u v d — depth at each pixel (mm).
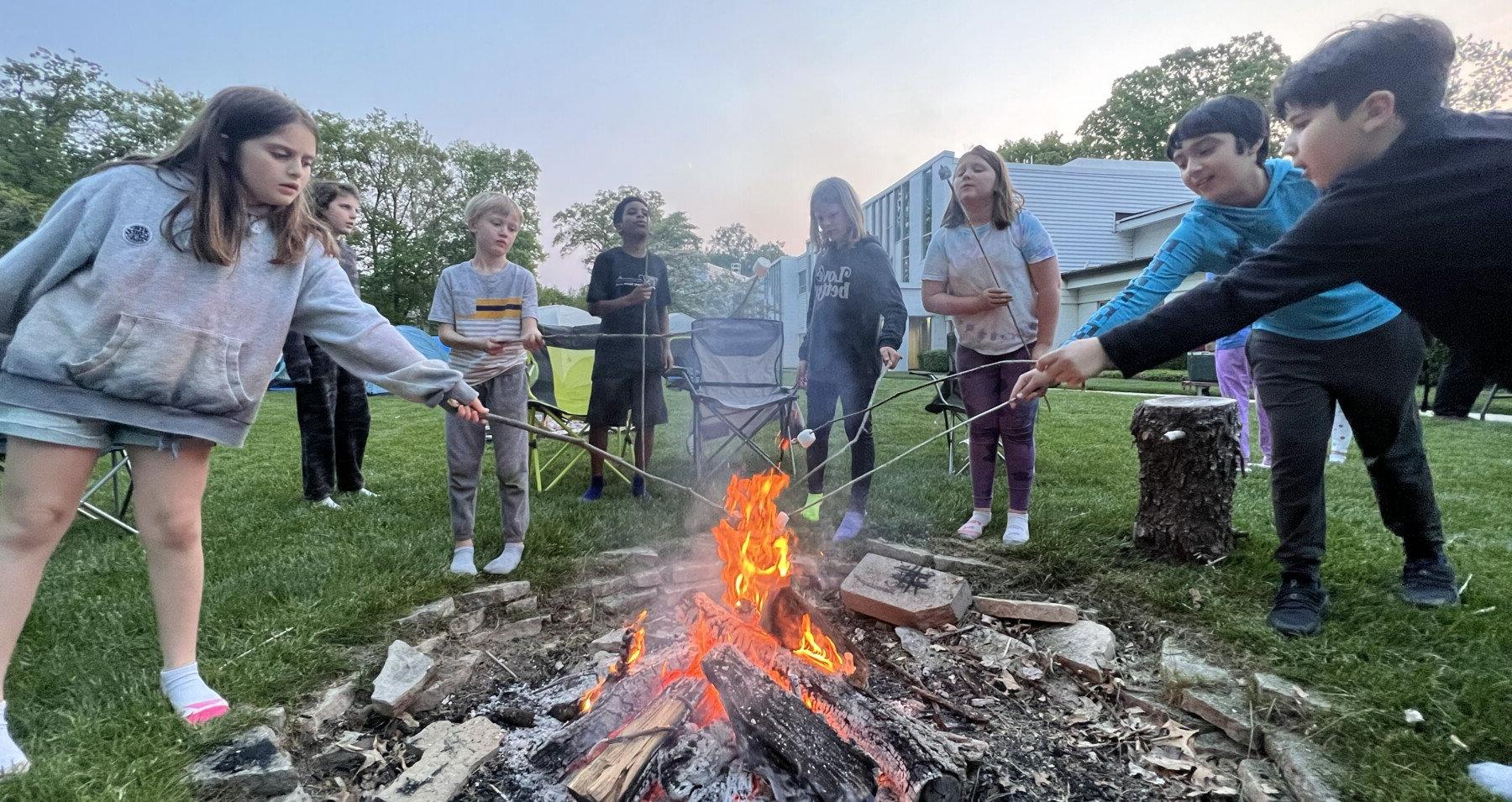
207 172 1497
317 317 1783
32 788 1372
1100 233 18156
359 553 2777
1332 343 2096
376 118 30859
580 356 5234
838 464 4438
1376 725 1625
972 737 1854
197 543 1748
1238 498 3494
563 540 2990
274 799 1518
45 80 23766
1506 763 1502
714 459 4406
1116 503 3338
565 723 1935
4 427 1438
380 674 1978
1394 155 1326
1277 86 1588
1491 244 1265
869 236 3354
